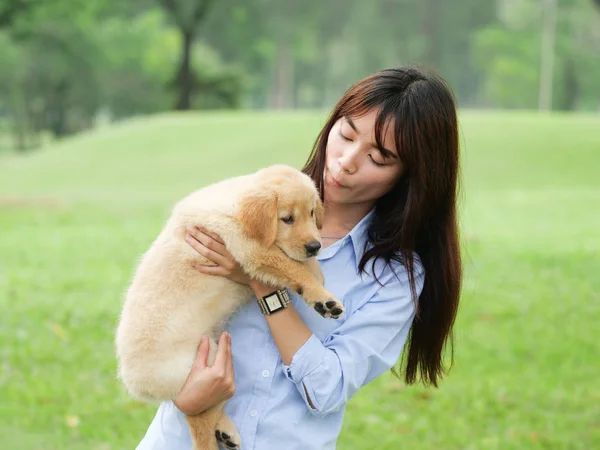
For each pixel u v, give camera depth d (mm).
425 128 2947
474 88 74312
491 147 23484
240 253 2996
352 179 2990
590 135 24578
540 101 61594
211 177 22391
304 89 78938
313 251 3037
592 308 9383
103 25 53031
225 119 29422
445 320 3252
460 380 7324
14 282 10367
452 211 3145
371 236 3121
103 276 10734
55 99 59750
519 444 6055
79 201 18297
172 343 3064
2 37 48000
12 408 6512
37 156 27516
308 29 60812
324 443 2820
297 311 2992
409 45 61906
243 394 2859
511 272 10914
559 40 58812
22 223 15297
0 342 8062
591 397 7000
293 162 23266
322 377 2703
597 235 13531
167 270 3123
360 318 2875
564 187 19859
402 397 6941
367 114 2965
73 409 6527
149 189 20938
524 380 7344
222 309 3129
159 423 3061
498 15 63500
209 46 59438
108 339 8227
